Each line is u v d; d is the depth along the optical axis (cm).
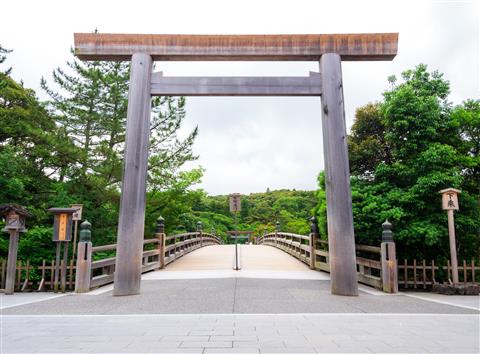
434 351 345
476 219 849
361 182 938
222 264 1228
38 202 1213
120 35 787
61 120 1324
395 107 876
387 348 353
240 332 415
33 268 778
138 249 713
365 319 493
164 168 1309
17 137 1355
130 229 709
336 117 761
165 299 640
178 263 1264
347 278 700
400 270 852
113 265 912
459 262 893
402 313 537
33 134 1255
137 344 365
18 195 1052
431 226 790
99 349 347
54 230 770
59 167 1331
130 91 764
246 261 1320
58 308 570
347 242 715
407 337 396
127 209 715
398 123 852
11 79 1547
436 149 818
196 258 1422
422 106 849
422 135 864
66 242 767
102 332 416
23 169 1210
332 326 448
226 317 500
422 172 839
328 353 337
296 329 431
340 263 707
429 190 802
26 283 769
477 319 497
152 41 789
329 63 783
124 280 689
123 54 787
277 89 784
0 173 1041
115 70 1345
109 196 1173
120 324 458
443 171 831
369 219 855
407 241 822
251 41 792
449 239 820
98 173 1212
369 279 835
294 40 794
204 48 790
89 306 585
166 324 457
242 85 784
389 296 700
